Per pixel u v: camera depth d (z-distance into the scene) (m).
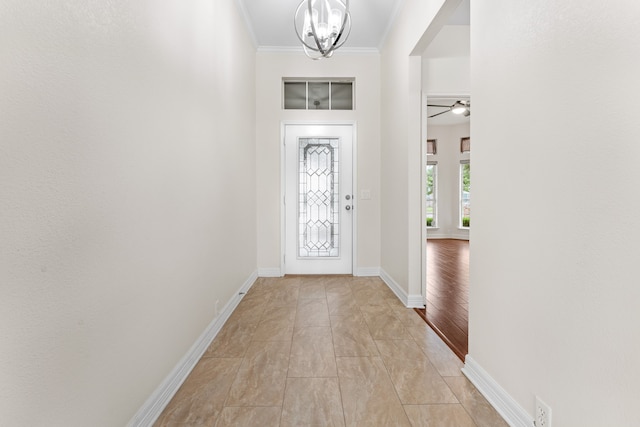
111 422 1.12
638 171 0.84
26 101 0.80
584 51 0.99
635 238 0.85
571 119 1.05
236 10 2.87
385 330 2.38
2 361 0.74
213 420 1.41
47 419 0.86
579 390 1.02
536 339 1.22
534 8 1.22
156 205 1.44
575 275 1.04
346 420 1.41
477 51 1.65
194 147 1.89
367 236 4.02
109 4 1.11
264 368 1.84
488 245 1.56
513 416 1.35
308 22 2.16
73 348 0.95
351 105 4.11
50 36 0.86
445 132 8.02
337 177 4.03
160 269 1.48
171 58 1.60
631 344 0.86
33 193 0.82
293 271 4.05
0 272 0.74
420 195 2.88
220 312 2.40
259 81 3.93
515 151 1.34
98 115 1.05
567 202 1.07
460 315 2.69
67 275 0.93
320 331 2.36
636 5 0.84
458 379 1.73
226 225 2.56
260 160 3.95
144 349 1.34
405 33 2.92
